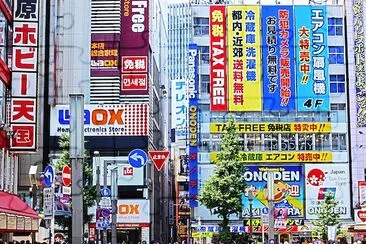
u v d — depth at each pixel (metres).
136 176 53.41
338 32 64.31
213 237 57.03
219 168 47.53
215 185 47.00
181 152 78.75
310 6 64.31
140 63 56.66
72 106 20.30
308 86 63.75
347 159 63.16
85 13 54.78
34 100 30.73
